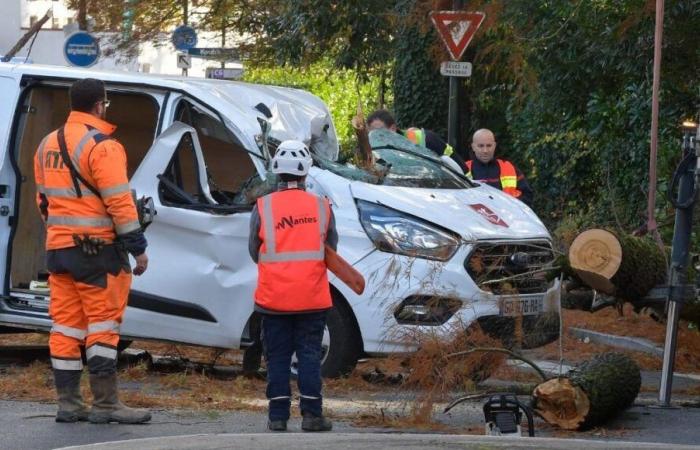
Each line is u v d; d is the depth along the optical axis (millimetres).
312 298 16062
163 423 16734
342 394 19609
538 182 42531
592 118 33812
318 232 16203
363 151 21734
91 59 46562
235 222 20500
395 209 20078
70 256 16438
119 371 21703
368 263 19734
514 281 20266
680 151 30562
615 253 18453
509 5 32781
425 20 38688
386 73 48250
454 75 30578
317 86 64500
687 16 27781
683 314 20094
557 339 21234
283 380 16234
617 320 28531
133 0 59500
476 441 13781
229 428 16422
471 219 20359
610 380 17172
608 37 29469
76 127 16578
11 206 21703
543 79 33844
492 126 47625
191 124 21703
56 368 16688
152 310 20875
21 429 16156
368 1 41844
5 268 21672
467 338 17938
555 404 17141
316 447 13453
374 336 19578
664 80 29203
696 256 21031
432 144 26609
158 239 20875
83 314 16859
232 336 20594
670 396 19156
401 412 17875
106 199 16359
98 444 14195
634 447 13406
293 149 16344
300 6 42438
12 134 21750
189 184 22703
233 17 58250
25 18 86750
